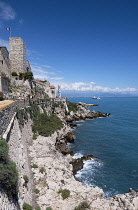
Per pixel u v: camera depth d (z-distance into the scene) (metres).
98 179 31.41
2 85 46.97
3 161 10.20
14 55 77.25
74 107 105.31
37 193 19.75
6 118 16.59
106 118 103.12
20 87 70.06
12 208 10.24
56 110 81.38
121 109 158.12
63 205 18.31
